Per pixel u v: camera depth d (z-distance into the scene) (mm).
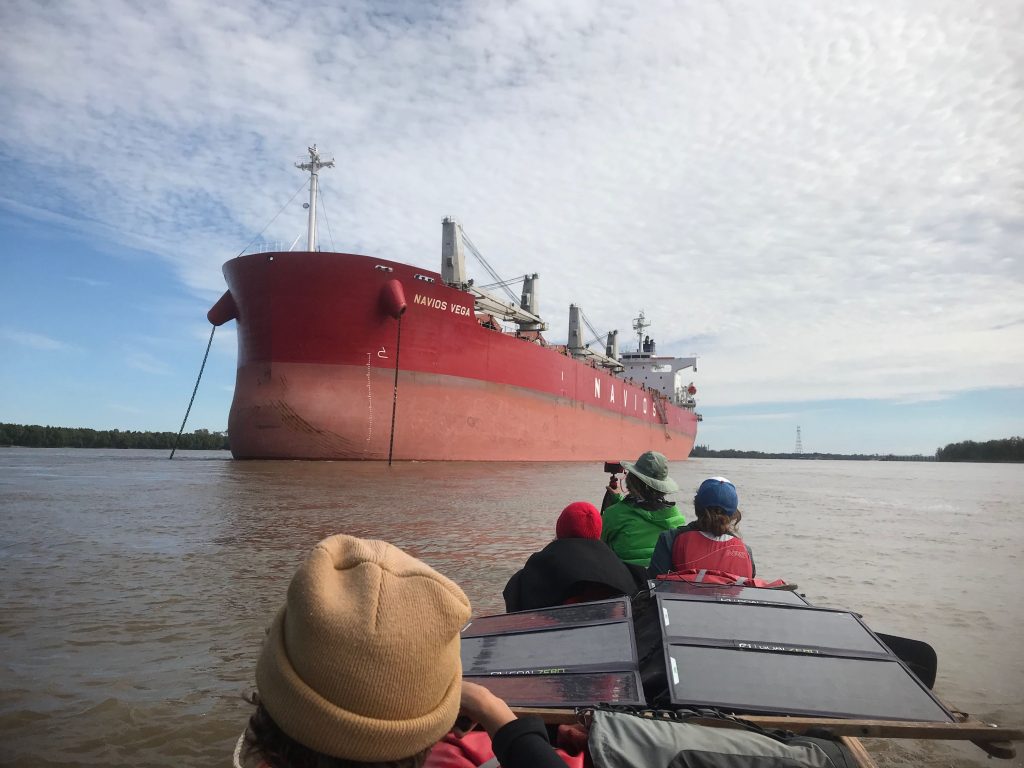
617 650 3346
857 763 2562
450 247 40312
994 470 93688
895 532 16125
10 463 38000
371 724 1229
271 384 35781
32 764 4008
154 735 4410
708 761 2381
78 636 6406
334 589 1315
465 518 15320
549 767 1843
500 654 3584
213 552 10703
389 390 37125
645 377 85688
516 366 46094
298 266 34844
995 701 5363
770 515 19734
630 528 6266
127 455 57125
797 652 3318
